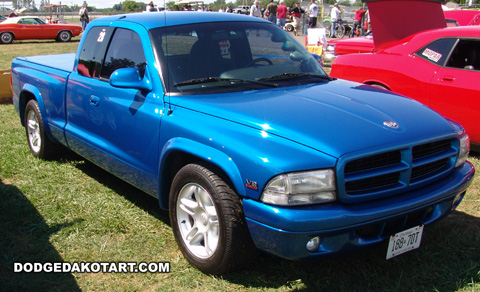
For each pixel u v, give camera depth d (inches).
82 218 157.6
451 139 126.7
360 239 109.6
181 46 147.9
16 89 229.3
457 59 226.1
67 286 121.9
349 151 105.7
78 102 176.6
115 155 157.5
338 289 119.4
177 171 138.4
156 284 122.5
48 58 230.1
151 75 142.6
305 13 986.1
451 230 148.6
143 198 175.9
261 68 153.0
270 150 107.3
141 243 142.4
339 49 377.7
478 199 174.6
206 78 142.6
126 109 148.6
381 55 247.9
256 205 106.7
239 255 115.4
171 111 133.2
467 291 118.0
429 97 225.6
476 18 402.0
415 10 250.8
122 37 161.6
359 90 144.0
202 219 124.5
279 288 119.4
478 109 208.1
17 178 196.2
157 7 246.1
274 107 122.7
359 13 887.7
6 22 905.5
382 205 109.3
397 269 128.0
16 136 256.4
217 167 118.4
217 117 122.0
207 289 119.1
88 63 174.9
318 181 103.8
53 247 140.5
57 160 217.5
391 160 112.7
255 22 170.7
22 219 157.2
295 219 101.3
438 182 123.3
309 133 109.7
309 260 106.9
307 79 153.9
